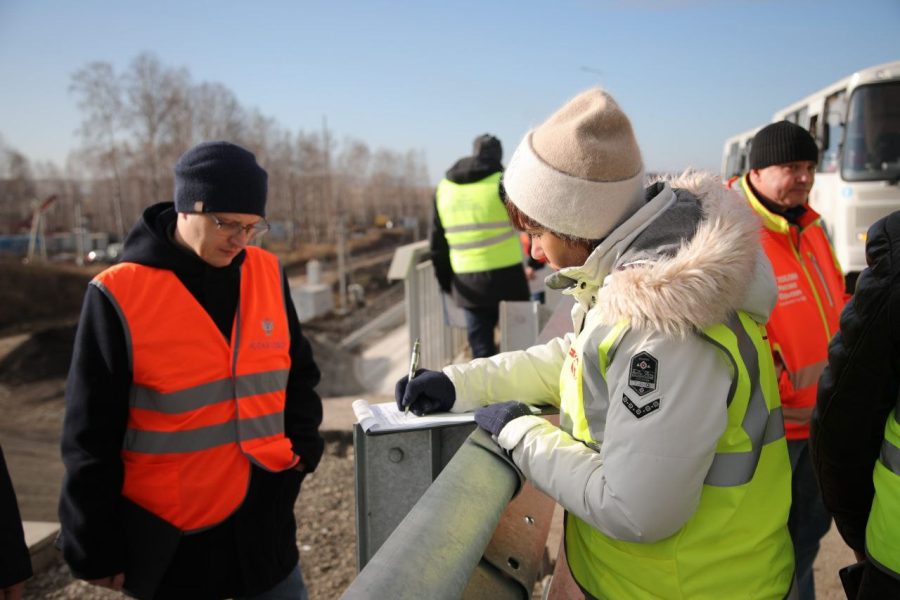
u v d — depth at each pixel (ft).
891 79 30.81
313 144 270.87
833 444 4.74
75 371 6.41
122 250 6.88
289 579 7.55
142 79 199.31
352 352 75.05
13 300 105.91
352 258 242.99
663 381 3.62
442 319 22.39
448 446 4.99
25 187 274.16
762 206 8.46
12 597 6.42
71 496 6.29
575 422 4.30
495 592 3.98
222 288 7.06
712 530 3.87
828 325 8.20
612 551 4.09
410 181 384.47
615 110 4.03
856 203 31.35
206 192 6.46
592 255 4.10
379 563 2.93
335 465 16.02
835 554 11.50
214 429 6.83
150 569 6.70
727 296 3.60
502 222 15.98
